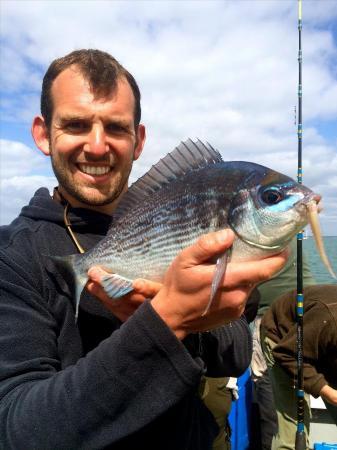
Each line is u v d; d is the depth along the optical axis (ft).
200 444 1.75
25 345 1.44
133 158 1.98
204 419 1.84
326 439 4.04
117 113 1.81
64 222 1.87
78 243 1.87
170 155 1.81
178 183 1.71
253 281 1.25
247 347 1.97
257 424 4.52
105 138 1.79
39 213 1.89
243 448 4.15
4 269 1.57
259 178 1.56
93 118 1.77
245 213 1.54
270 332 3.78
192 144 1.79
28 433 1.18
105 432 1.17
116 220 1.84
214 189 1.59
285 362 3.50
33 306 1.55
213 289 1.18
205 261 1.23
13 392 1.31
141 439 1.54
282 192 1.54
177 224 1.66
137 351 1.16
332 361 3.37
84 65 1.78
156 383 1.17
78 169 1.84
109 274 1.64
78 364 1.26
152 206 1.74
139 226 1.76
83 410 1.16
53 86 1.85
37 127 2.07
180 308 1.20
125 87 1.86
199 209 1.61
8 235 1.80
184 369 1.16
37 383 1.31
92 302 1.74
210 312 1.25
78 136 1.81
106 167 1.84
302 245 3.30
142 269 1.73
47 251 1.77
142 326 1.17
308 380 3.34
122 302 1.57
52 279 1.68
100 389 1.16
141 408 1.16
